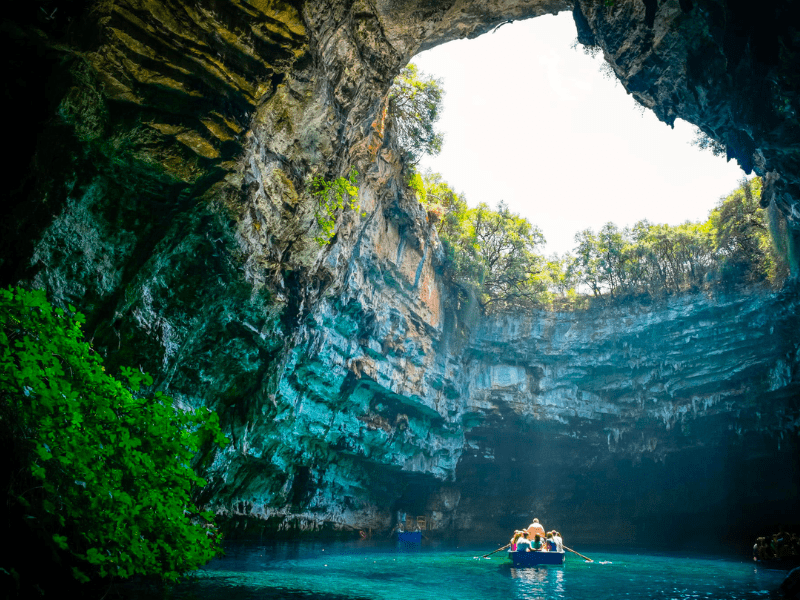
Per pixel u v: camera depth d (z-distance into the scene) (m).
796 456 42.78
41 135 14.94
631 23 24.53
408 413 42.50
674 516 51.41
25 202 14.70
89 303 16.36
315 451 34.66
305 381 31.39
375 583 15.78
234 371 22.62
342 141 23.70
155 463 8.83
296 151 21.48
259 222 20.45
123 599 9.73
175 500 8.97
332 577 16.23
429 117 35.28
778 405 42.03
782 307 38.75
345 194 25.86
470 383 48.91
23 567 7.39
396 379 39.12
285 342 24.34
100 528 7.75
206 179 17.73
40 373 7.73
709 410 45.12
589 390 50.50
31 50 14.55
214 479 22.39
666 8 23.05
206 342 20.98
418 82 34.50
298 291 24.12
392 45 23.72
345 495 39.31
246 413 23.70
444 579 17.62
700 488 50.03
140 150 16.53
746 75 23.53
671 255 46.53
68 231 15.81
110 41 15.34
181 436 9.15
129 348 17.53
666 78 26.09
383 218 35.88
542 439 51.31
